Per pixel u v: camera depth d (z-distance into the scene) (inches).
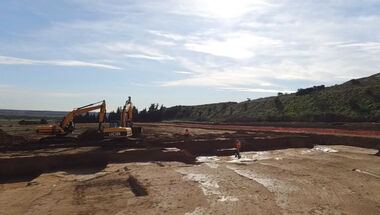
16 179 690.2
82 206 460.4
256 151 1095.0
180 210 446.0
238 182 601.9
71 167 775.7
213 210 447.8
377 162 816.9
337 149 1087.0
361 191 548.7
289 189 558.6
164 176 637.9
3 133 1016.9
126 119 1031.0
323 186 579.8
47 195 514.6
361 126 1457.9
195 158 928.3
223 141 1107.3
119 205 466.0
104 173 689.0
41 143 1003.9
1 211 444.8
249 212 441.7
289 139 1210.6
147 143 1017.5
